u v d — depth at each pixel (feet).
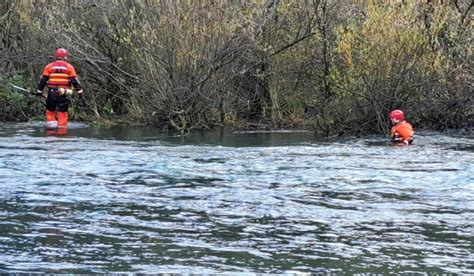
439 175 38.78
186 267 22.98
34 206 31.45
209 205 31.78
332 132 61.52
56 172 39.47
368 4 62.95
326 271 22.62
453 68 62.75
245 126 67.72
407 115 63.52
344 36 61.62
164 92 64.34
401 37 60.64
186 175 38.70
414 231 27.45
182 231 27.37
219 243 25.75
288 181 37.09
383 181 37.09
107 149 48.67
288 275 22.22
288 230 27.55
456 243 25.84
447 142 55.16
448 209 31.12
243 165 41.88
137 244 25.59
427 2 62.03
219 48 64.64
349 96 61.82
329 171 39.96
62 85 65.82
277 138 58.34
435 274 22.39
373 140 56.85
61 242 25.81
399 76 61.11
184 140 56.13
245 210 30.89
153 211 30.63
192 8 63.98
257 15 67.21
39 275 22.15
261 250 24.89
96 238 26.35
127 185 36.11
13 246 25.29
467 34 63.16
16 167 40.83
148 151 47.78
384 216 29.84
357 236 26.76
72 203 32.07
